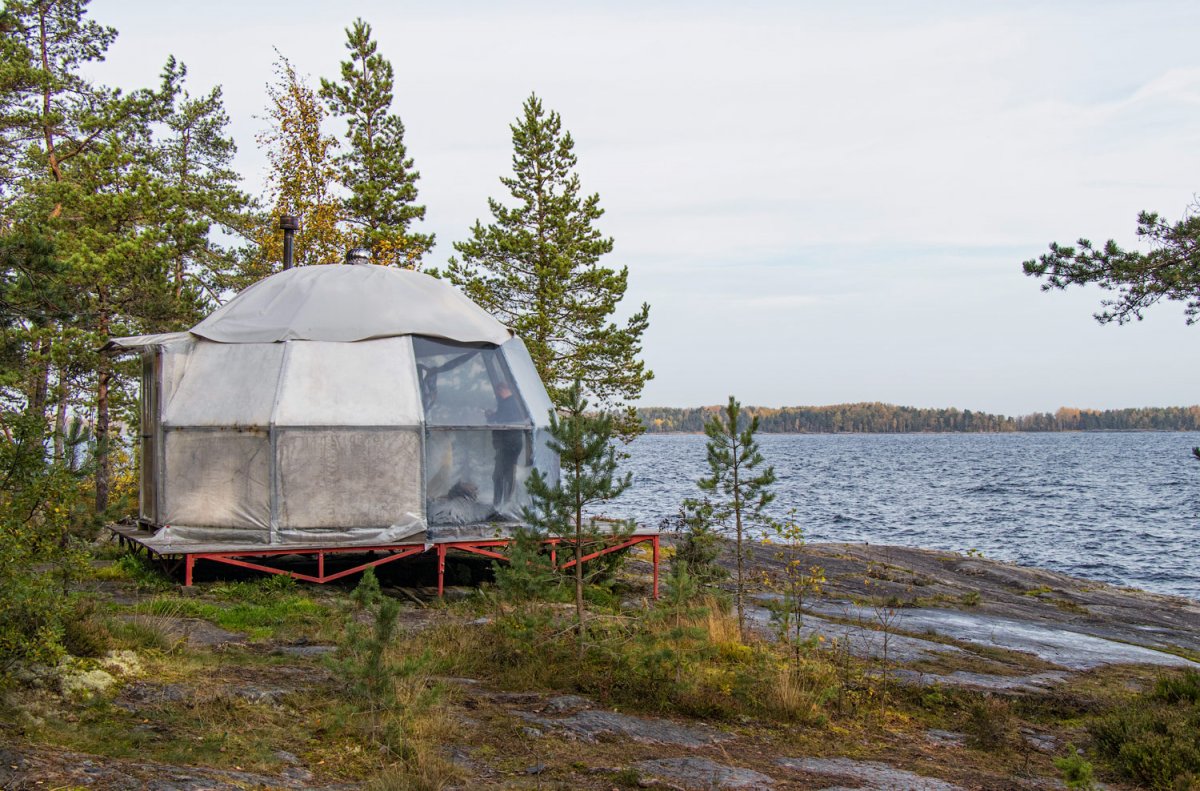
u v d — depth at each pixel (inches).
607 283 1111.0
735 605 558.9
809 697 344.5
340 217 1151.0
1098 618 673.6
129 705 272.5
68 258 724.0
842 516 1839.3
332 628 415.8
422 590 560.7
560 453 378.9
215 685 301.1
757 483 436.8
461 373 608.4
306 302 611.2
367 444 562.6
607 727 298.0
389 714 276.8
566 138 1130.0
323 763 244.8
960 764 295.0
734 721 323.3
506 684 341.4
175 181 1257.4
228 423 553.6
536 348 1082.1
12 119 828.6
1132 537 1524.4
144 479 609.0
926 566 884.0
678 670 343.3
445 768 244.1
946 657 459.2
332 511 555.2
